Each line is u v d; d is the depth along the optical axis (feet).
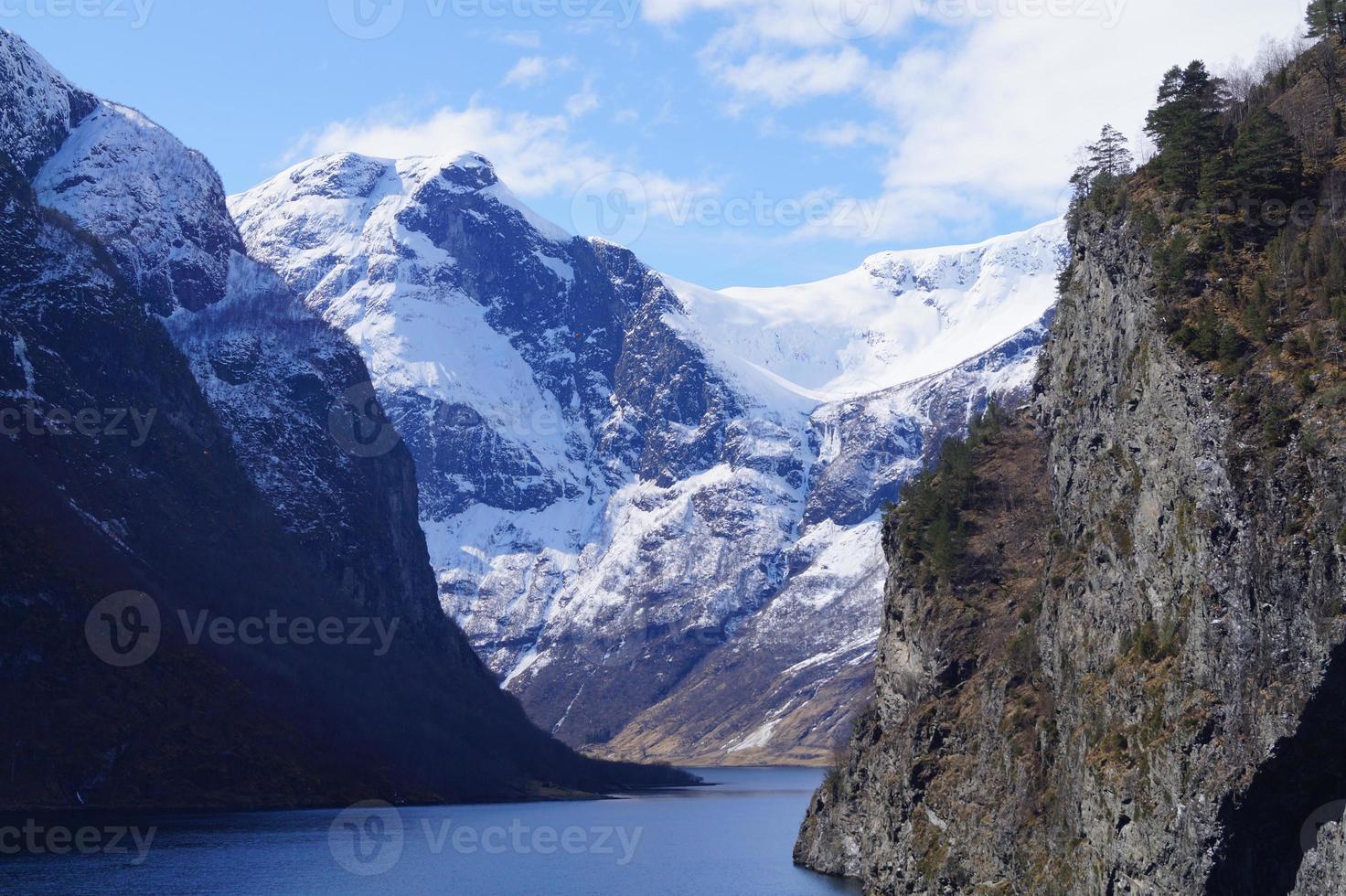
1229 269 324.19
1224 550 280.92
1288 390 282.97
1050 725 358.84
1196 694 282.77
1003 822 370.73
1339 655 252.21
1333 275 299.58
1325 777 259.39
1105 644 331.57
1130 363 342.03
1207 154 360.07
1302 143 359.46
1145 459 320.91
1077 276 405.80
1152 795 287.28
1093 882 309.42
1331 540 257.75
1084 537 361.92
